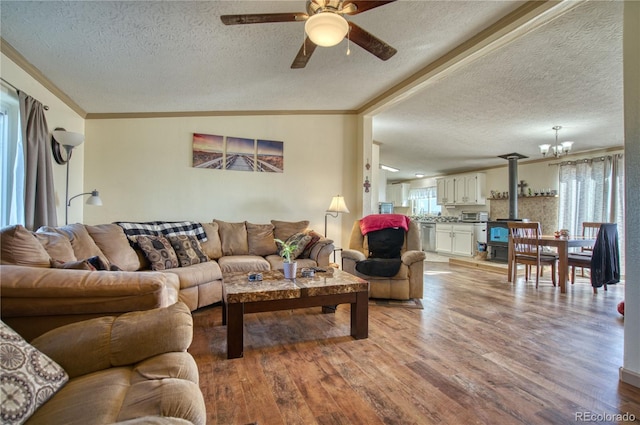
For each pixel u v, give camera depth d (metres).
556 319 2.95
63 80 3.13
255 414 1.55
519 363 2.09
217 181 4.36
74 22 2.26
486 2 2.27
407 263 3.44
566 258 4.00
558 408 1.61
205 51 2.76
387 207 6.16
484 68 3.03
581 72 3.06
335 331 2.64
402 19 2.46
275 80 3.49
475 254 6.83
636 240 1.83
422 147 6.07
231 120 4.43
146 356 1.21
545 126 4.67
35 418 0.91
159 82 3.31
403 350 2.28
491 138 5.38
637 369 1.82
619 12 2.19
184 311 1.36
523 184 7.07
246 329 2.68
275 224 4.31
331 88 3.83
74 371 1.16
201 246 3.68
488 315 3.06
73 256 2.24
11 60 2.57
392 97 3.79
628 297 1.86
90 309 1.42
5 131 2.68
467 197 8.05
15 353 1.00
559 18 2.27
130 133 4.05
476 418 1.53
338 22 1.75
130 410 0.92
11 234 1.62
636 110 1.81
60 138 2.96
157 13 2.22
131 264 2.92
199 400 1.02
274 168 4.60
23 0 2.01
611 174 5.70
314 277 2.73
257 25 2.42
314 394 1.73
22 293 1.36
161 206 4.14
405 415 1.55
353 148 4.87
